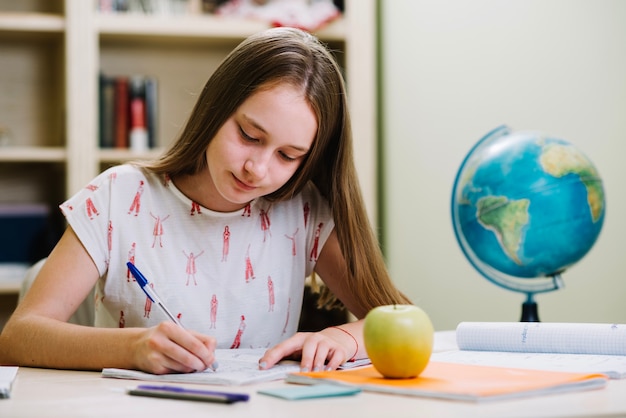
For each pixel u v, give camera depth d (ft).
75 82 9.27
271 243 5.14
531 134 5.36
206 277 4.94
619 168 7.13
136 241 4.81
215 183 4.30
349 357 3.93
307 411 2.55
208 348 3.53
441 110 8.92
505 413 2.47
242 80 4.18
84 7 9.30
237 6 9.81
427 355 3.10
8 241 9.29
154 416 2.53
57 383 3.37
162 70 10.36
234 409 2.61
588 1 7.41
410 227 9.40
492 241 5.27
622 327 3.87
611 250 7.13
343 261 5.18
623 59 7.12
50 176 10.09
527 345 4.02
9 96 10.07
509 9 8.13
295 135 4.13
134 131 9.49
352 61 9.81
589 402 2.67
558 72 7.66
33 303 4.38
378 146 10.18
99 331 3.87
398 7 9.68
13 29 9.32
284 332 5.24
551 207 5.10
